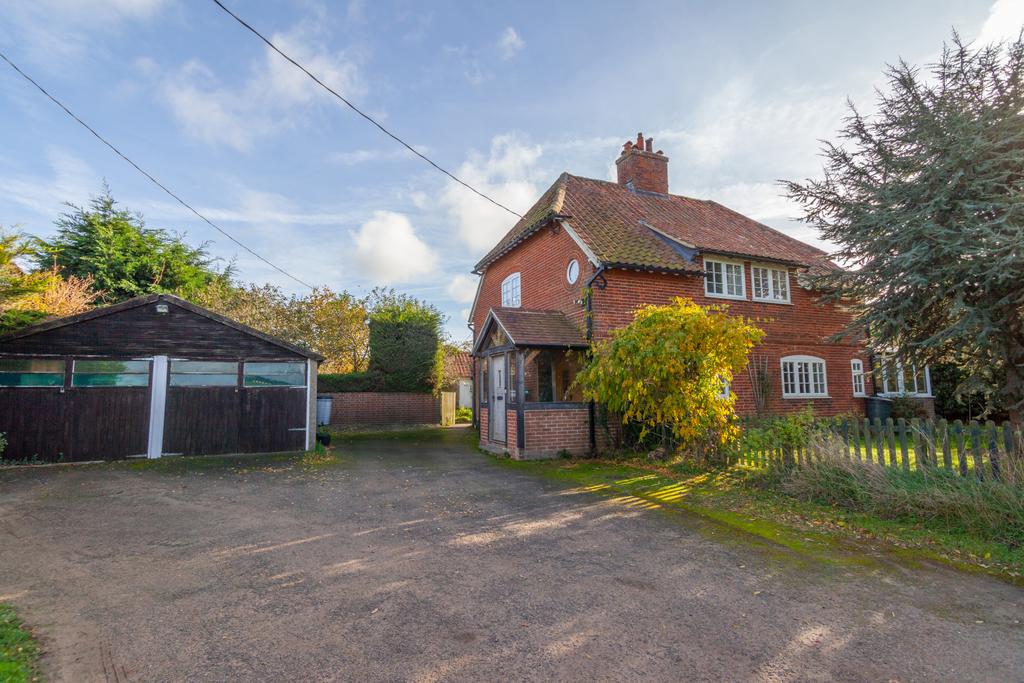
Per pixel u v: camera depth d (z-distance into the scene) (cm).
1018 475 552
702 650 328
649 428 1150
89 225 2578
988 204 1026
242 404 1320
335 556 518
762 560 502
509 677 296
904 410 1691
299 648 332
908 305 1191
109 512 711
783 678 295
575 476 950
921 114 1173
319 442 1487
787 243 1852
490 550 534
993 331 1068
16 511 718
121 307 1238
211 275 3062
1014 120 1052
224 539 581
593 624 365
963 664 311
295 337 2294
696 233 1616
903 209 1191
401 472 1026
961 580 448
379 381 2242
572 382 1264
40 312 1241
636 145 1939
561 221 1441
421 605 398
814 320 1636
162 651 329
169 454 1249
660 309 1020
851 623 367
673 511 691
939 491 585
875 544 549
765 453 845
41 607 398
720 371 975
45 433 1162
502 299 1858
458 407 3306
